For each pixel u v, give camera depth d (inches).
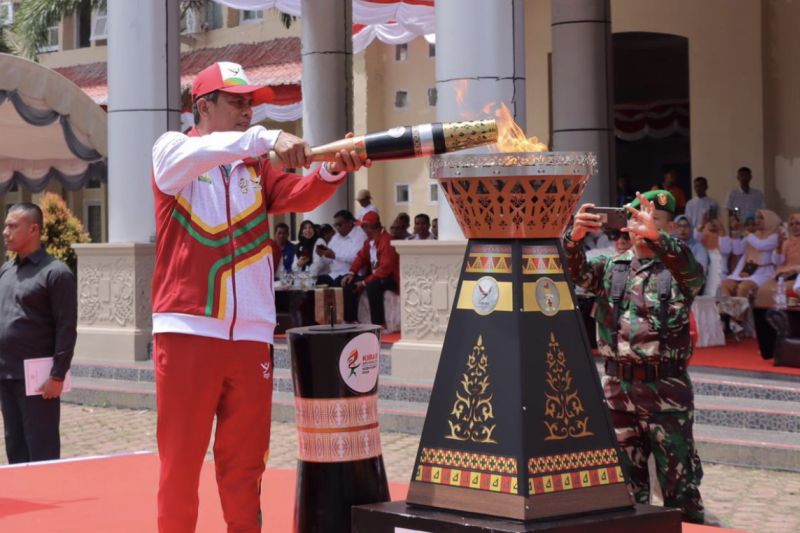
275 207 161.6
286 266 588.1
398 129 139.3
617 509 136.5
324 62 599.5
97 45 984.3
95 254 496.1
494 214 135.6
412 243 406.6
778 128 635.5
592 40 534.6
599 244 469.7
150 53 478.3
